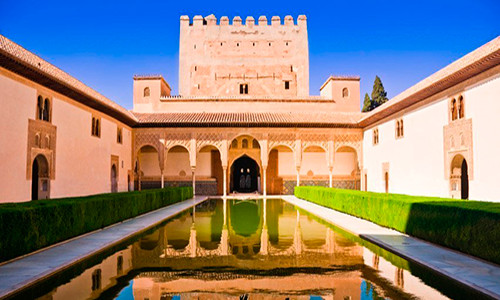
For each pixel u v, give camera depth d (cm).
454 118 1134
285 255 604
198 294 413
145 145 2064
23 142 970
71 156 1255
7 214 527
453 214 601
